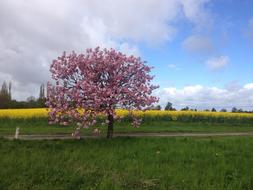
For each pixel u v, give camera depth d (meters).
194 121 46.59
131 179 12.35
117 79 23.78
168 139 23.45
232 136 31.70
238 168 15.10
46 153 17.42
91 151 18.02
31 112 42.31
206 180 12.73
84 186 11.52
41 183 11.95
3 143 20.62
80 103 23.23
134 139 23.20
